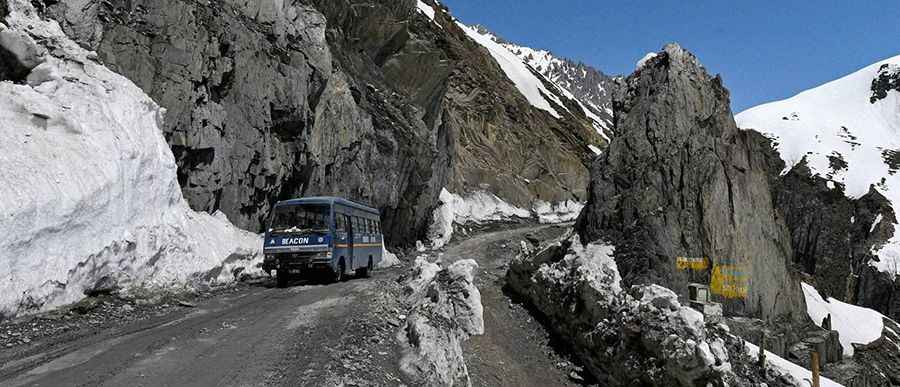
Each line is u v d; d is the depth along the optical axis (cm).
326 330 1074
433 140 4659
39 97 1422
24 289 1086
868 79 15300
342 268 2048
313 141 2827
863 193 10238
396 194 3919
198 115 2045
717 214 2039
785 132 13300
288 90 2555
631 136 2219
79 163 1355
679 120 2183
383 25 4434
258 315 1241
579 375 1574
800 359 2070
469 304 1650
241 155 2298
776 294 2173
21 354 873
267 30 2684
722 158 2150
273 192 2541
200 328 1086
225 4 2502
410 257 3969
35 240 1138
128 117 1653
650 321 1350
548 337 1822
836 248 9669
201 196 2072
